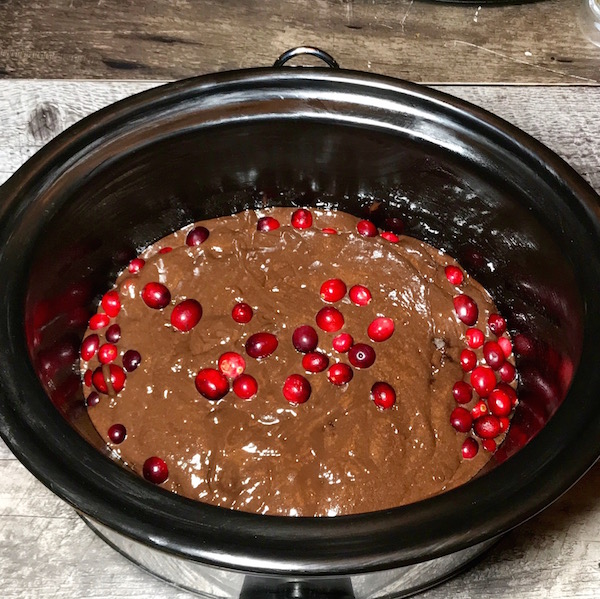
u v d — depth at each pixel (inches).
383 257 17.9
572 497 16.2
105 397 15.9
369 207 19.0
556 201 14.7
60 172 14.4
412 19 26.6
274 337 16.4
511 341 18.0
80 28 25.8
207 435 15.0
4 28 25.7
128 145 15.4
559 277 14.9
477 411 16.4
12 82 21.2
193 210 18.6
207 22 26.2
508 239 16.8
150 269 17.5
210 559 9.8
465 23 26.6
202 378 15.6
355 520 10.3
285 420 15.3
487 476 11.0
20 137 20.6
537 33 26.6
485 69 25.6
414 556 9.9
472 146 15.7
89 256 16.6
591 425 11.4
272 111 16.1
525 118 21.5
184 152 16.5
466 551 13.2
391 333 16.7
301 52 18.2
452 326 17.5
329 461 14.6
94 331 17.1
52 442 10.8
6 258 13.0
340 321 16.8
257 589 12.5
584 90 22.1
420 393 15.9
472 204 17.0
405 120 16.0
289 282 17.5
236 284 17.3
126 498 10.4
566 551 15.7
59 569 15.2
